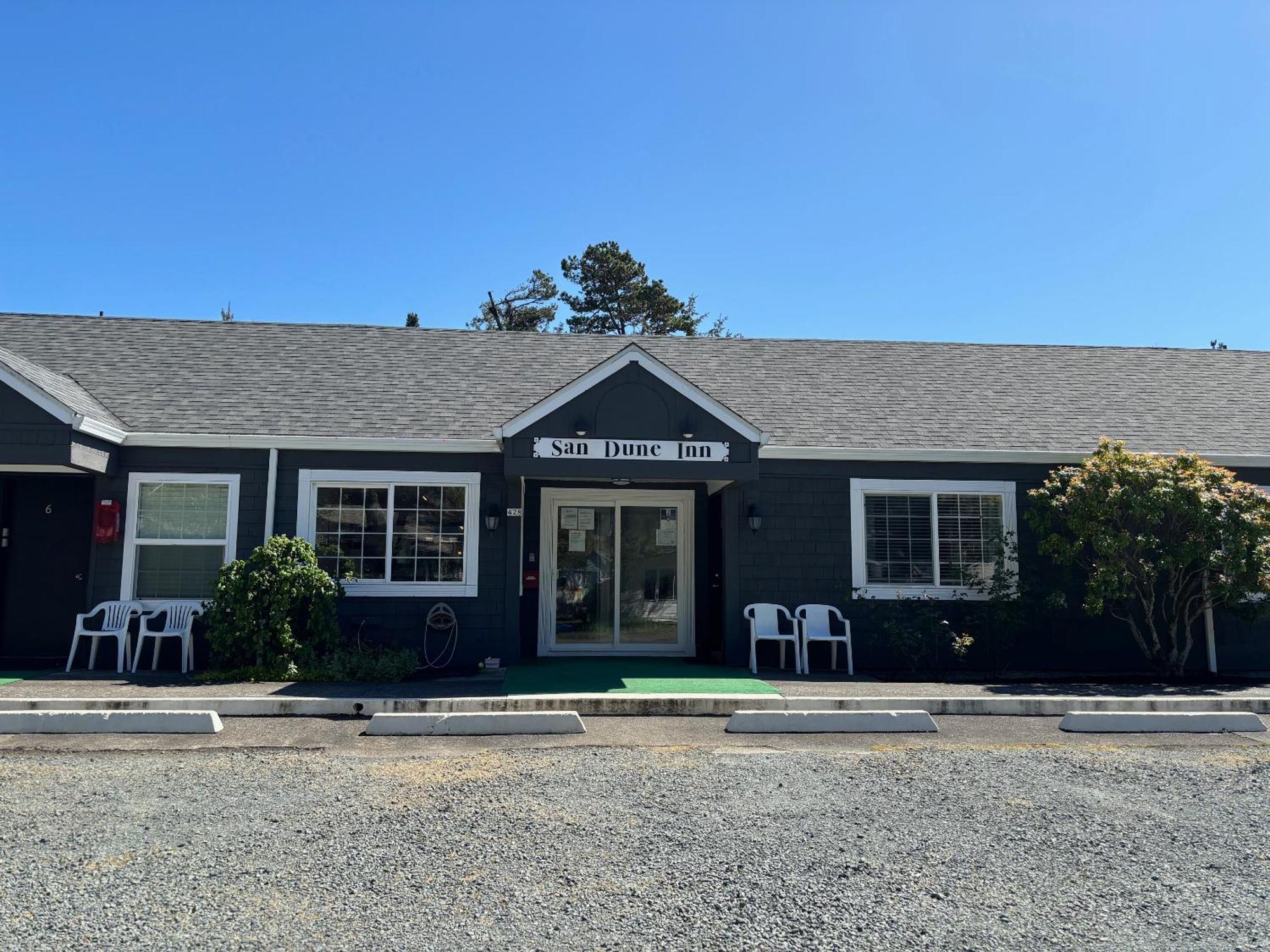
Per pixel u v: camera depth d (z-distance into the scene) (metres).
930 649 12.38
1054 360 16.48
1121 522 11.63
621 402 11.34
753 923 4.33
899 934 4.23
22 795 6.21
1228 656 13.01
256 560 10.88
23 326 14.66
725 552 12.59
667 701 9.16
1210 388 15.67
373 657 11.22
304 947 4.04
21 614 12.41
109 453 11.55
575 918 4.37
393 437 12.18
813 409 13.89
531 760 7.30
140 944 4.04
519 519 12.30
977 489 12.94
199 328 15.09
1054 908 4.54
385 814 5.86
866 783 6.70
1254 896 4.71
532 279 45.31
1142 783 6.80
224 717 8.71
